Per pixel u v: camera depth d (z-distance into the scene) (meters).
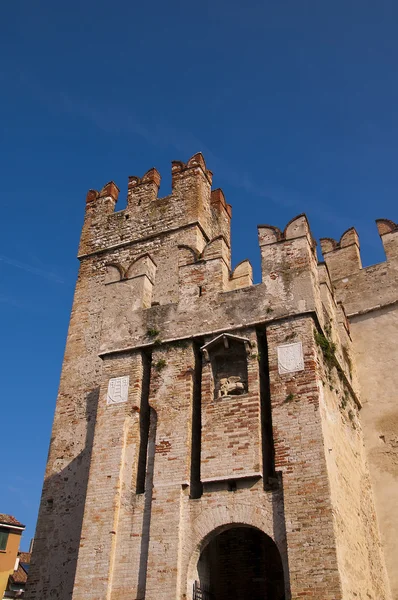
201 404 18.11
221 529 16.16
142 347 19.95
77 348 26.42
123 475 18.00
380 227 26.44
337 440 17.73
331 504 15.03
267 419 17.75
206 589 16.89
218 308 19.53
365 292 25.23
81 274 29.00
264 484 16.31
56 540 22.11
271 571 20.05
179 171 29.59
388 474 21.25
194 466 17.67
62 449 24.06
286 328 18.17
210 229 28.75
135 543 16.83
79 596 16.50
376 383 23.09
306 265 19.03
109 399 19.47
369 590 16.81
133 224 29.19
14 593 40.78
